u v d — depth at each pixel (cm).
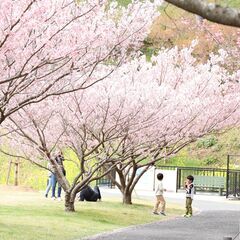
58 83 1521
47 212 1927
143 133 2139
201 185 3459
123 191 2486
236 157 4153
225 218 2153
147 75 2284
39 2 1252
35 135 2095
